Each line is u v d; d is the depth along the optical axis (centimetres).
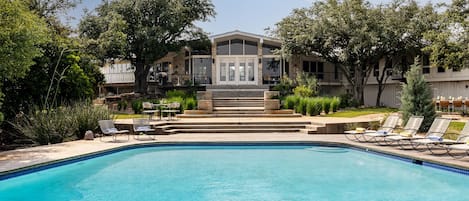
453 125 1548
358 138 1393
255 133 1611
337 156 1160
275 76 3238
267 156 1166
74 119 1414
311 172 947
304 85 2698
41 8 2020
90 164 1055
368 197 731
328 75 3488
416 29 2623
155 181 863
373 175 911
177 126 1672
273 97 2302
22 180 878
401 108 1559
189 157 1159
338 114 2162
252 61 3219
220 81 3212
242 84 3188
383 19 2739
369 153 1173
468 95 2714
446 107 2241
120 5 2823
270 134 1566
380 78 3117
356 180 865
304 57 3334
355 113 2223
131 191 782
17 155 1055
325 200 715
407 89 1541
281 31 2947
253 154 1203
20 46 1052
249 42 3219
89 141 1355
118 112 2419
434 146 1152
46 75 1554
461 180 855
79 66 1753
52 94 1585
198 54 3231
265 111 2084
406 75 1589
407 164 1016
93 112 1502
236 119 1875
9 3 1037
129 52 2875
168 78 3331
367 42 2636
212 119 1880
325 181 857
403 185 818
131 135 1542
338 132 1571
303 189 792
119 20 2600
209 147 1328
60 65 1625
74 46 1814
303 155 1179
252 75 3222
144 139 1410
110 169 991
